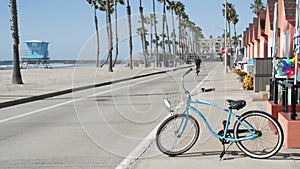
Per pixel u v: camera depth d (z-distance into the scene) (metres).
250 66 21.69
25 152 7.22
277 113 8.58
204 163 6.25
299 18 7.29
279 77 9.05
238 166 6.04
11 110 13.97
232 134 6.62
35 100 17.64
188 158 6.58
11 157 6.86
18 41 25.97
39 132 9.27
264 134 6.53
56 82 28.33
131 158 6.69
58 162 6.48
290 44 17.42
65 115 12.20
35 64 83.62
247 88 19.38
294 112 6.90
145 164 6.30
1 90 21.27
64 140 8.24
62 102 16.39
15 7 25.20
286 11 17.95
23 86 24.41
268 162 6.22
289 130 6.78
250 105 13.48
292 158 6.42
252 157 6.47
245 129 6.56
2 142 8.16
